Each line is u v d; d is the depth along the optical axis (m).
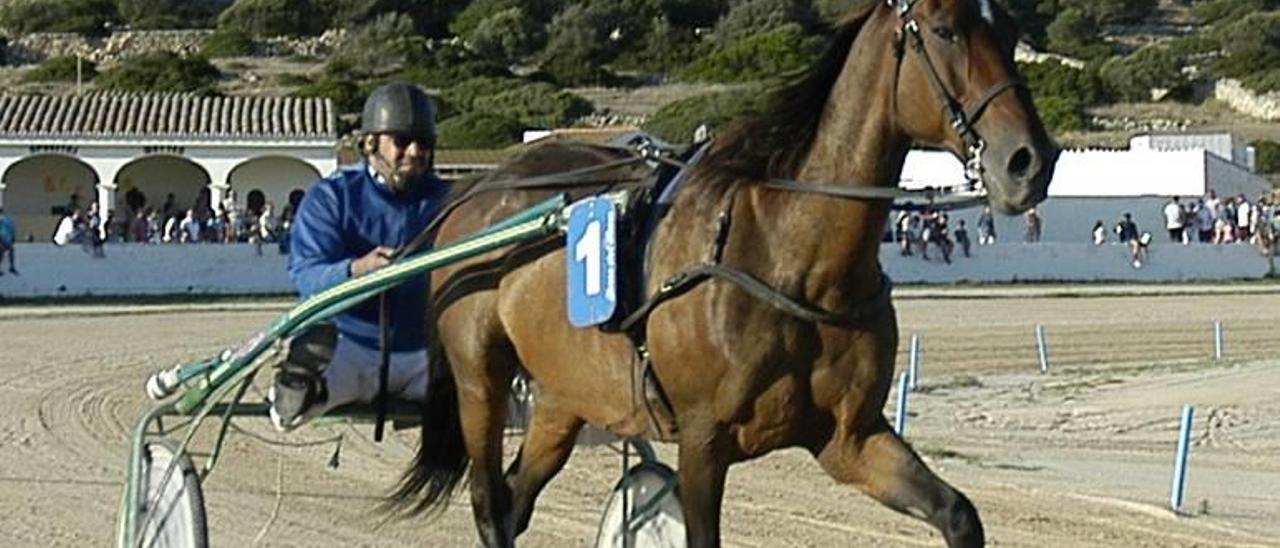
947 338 22.03
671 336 5.61
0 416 13.74
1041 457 12.13
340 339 7.08
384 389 7.10
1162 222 39.25
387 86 7.12
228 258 31.28
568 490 10.27
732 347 5.44
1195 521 9.52
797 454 11.76
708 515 5.59
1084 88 63.81
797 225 5.42
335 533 8.95
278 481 10.51
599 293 5.80
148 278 30.94
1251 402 15.25
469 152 44.56
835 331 5.42
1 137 39.69
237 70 64.56
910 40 5.29
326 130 41.19
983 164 5.11
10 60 68.75
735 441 5.59
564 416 6.67
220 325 23.61
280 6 71.94
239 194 41.12
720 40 62.62
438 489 7.16
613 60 64.56
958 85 5.19
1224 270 36.78
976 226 36.72
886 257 34.50
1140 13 80.81
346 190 7.11
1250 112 62.69
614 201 5.84
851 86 5.47
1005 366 18.98
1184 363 19.25
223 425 7.16
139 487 7.08
